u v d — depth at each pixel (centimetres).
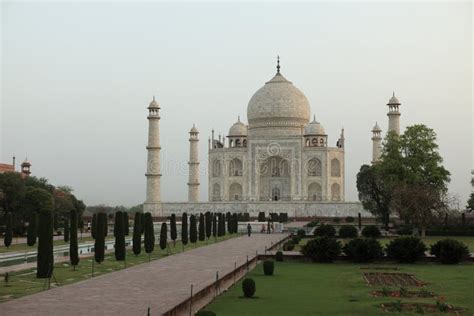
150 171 18112
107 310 4019
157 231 15088
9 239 9744
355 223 16212
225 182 19825
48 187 14262
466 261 7638
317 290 5194
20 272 6328
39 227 5822
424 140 12538
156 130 18112
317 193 19338
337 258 7744
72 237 6650
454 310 4181
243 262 7075
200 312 3484
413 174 12312
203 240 11344
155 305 4166
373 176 13662
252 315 4034
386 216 13812
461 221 13675
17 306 4203
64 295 4678
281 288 5322
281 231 14000
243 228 14988
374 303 4478
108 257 8150
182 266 6756
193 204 18362
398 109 17600
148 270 6384
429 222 11388
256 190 19462
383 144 13188
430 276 6175
